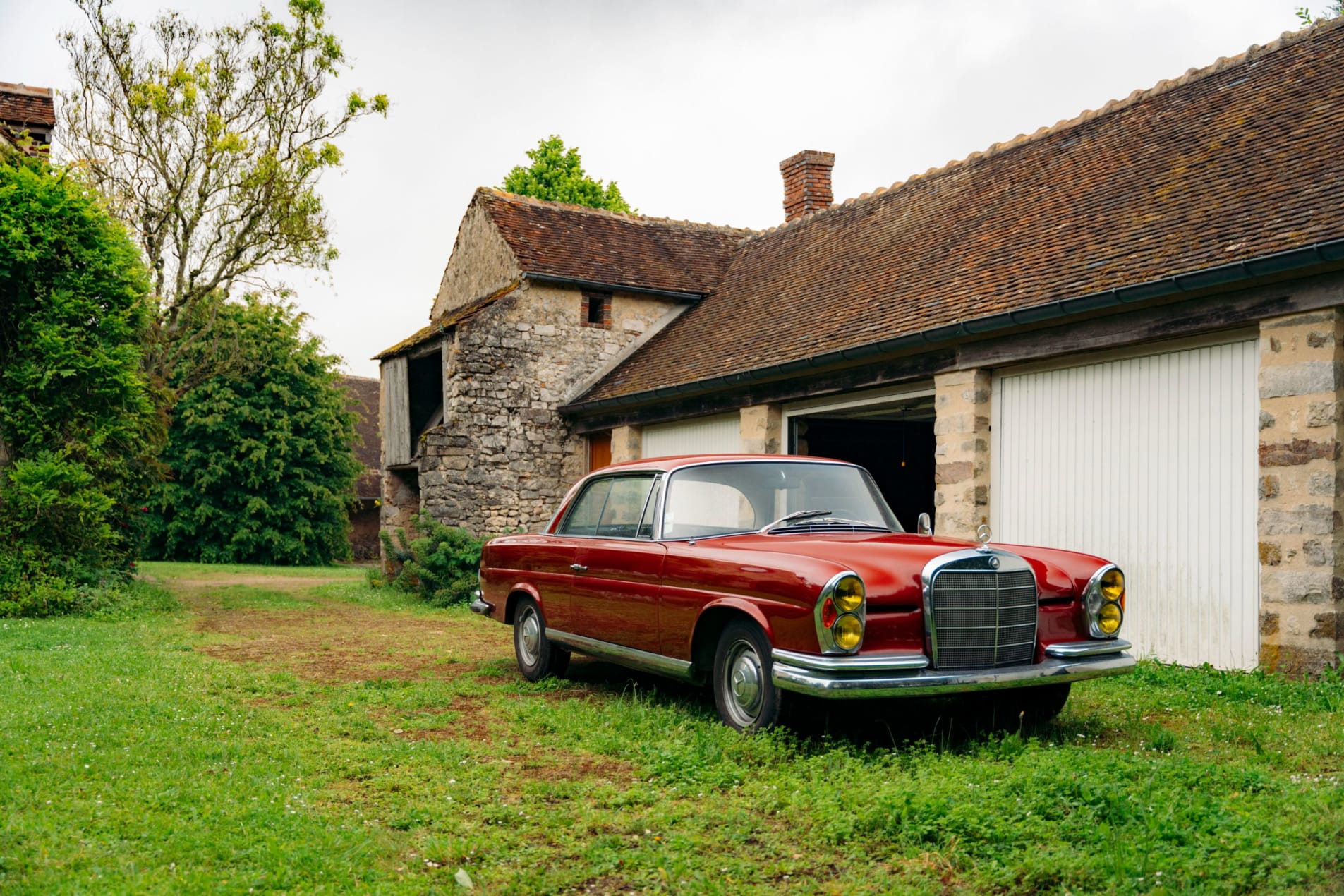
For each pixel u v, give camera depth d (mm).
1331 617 6703
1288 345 7035
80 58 16312
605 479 7008
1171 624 8031
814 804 4016
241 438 30750
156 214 17000
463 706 6398
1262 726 5500
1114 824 3674
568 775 4656
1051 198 11305
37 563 11477
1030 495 9344
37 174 12539
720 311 16141
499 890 3201
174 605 13234
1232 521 7590
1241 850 3311
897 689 4641
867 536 5781
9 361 12078
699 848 3604
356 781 4492
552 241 17438
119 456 13094
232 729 5387
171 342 17812
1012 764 4609
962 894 3172
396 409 18250
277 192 17047
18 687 6430
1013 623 5051
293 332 32125
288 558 31250
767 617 4969
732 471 6305
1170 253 8133
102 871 3156
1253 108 9930
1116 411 8555
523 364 16562
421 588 14555
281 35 17094
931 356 10156
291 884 3162
